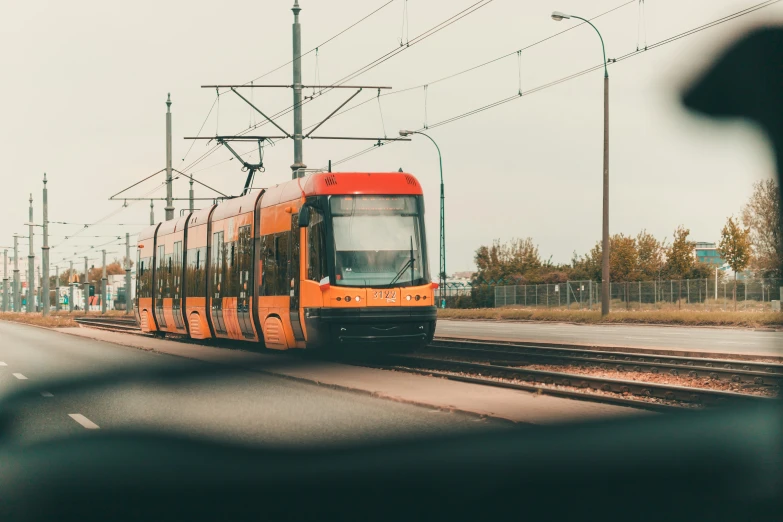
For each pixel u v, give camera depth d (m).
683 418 11.58
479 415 11.91
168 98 44.94
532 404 12.89
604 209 42.59
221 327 26.81
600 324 44.44
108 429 11.21
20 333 42.56
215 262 27.41
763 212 51.19
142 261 37.44
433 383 15.80
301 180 21.42
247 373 18.67
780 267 50.91
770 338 29.62
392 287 19.81
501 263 85.50
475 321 53.78
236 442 10.15
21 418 12.23
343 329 19.44
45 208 64.12
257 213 23.92
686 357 20.73
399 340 19.78
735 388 15.82
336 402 13.69
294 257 20.95
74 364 21.67
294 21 29.88
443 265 57.94
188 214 31.42
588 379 15.99
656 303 54.19
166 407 13.30
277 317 22.05
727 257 66.69
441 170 56.44
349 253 19.78
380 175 20.53
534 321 51.19
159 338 33.81
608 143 40.97
